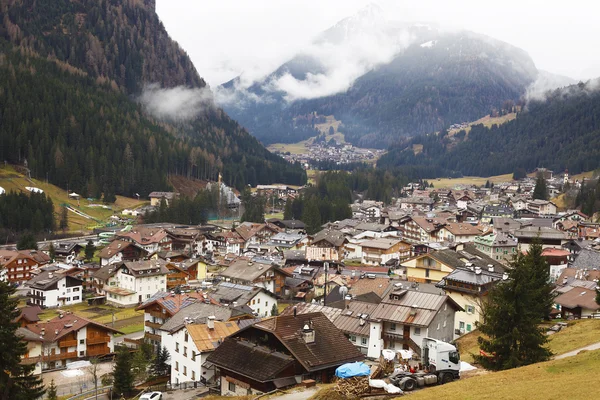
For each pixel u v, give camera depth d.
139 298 141.38
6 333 57.91
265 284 130.75
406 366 50.56
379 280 101.31
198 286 143.62
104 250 180.50
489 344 53.25
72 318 100.06
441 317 68.94
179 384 72.25
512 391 40.09
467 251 129.75
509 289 53.06
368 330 69.12
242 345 54.84
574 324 73.44
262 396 47.28
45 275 144.50
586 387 38.62
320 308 76.88
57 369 90.88
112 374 80.56
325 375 51.53
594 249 142.25
